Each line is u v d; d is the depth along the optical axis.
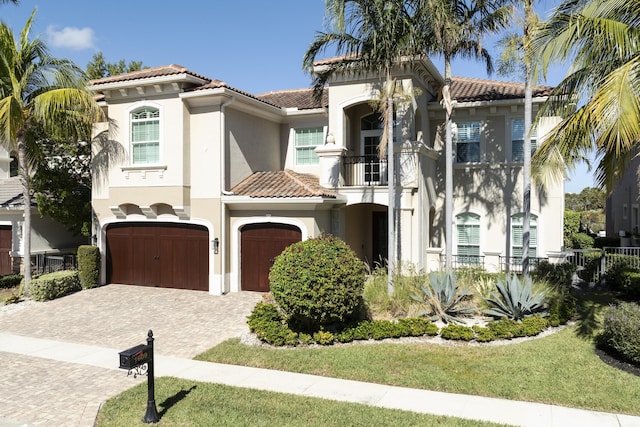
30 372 9.93
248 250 17.59
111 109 18.16
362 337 11.21
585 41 10.02
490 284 13.38
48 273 18.55
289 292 10.58
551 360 9.62
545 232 18.47
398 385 8.81
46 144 19.75
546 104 11.52
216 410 7.78
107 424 7.38
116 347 11.70
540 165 11.17
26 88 16.88
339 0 13.54
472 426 7.05
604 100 8.71
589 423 7.13
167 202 17.28
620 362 9.41
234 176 17.73
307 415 7.53
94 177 18.84
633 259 16.52
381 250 20.88
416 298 12.62
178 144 17.08
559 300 12.55
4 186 23.09
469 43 15.13
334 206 17.89
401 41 13.88
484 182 19.22
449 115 14.51
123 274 18.89
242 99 17.41
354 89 18.08
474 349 10.46
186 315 14.38
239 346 11.26
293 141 20.97
